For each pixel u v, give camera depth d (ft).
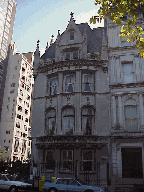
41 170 82.07
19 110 231.50
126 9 35.04
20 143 225.97
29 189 60.59
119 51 88.79
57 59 94.12
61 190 55.57
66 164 80.18
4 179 61.77
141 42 37.68
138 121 78.28
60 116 84.94
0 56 240.12
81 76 88.48
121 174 74.64
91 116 83.66
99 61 88.53
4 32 258.98
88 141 78.74
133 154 76.84
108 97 84.17
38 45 102.12
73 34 97.09
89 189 54.29
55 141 81.05
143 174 73.15
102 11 36.78
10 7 282.97
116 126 79.20
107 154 77.87
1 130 220.23
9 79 240.94
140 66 84.53
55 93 90.43
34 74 97.45
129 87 82.33
